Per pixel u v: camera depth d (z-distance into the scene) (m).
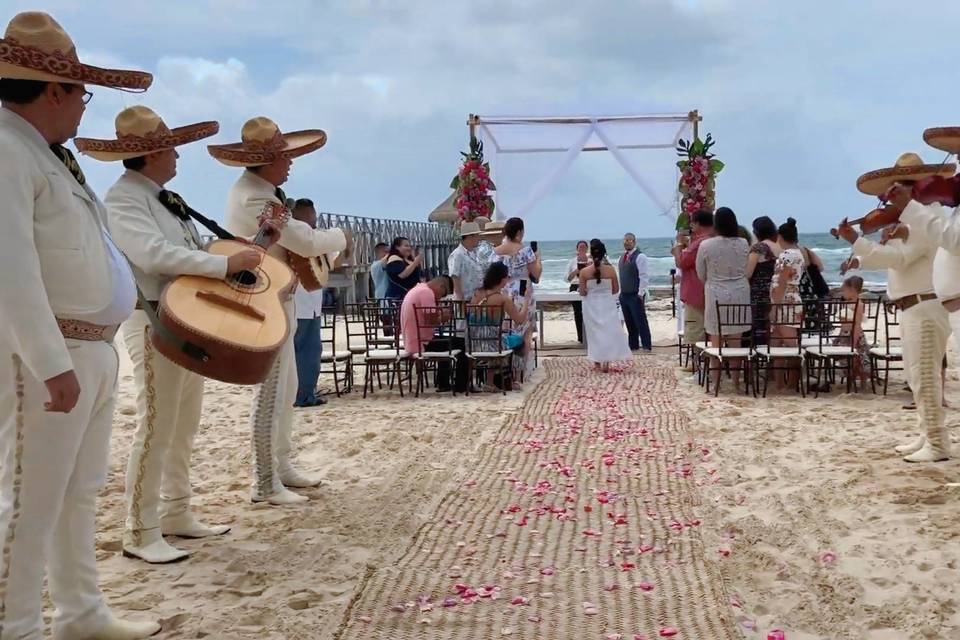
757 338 10.13
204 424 8.53
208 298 4.30
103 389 3.42
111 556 4.64
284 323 4.41
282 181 5.59
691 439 7.32
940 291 5.25
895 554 4.41
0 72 3.03
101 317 3.28
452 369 10.02
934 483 5.68
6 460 3.17
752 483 5.91
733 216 10.06
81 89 3.22
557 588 4.11
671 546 4.71
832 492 5.55
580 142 14.39
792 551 4.54
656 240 91.12
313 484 6.14
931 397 6.25
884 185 5.58
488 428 8.09
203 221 4.82
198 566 4.48
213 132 4.48
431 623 3.72
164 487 4.95
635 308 13.94
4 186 2.92
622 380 10.92
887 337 9.12
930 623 3.57
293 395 6.06
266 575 4.34
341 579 4.31
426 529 5.10
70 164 3.27
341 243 5.82
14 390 3.11
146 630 3.63
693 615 3.72
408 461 6.82
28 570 3.16
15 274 2.89
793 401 9.13
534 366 12.09
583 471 6.41
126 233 4.27
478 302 10.11
